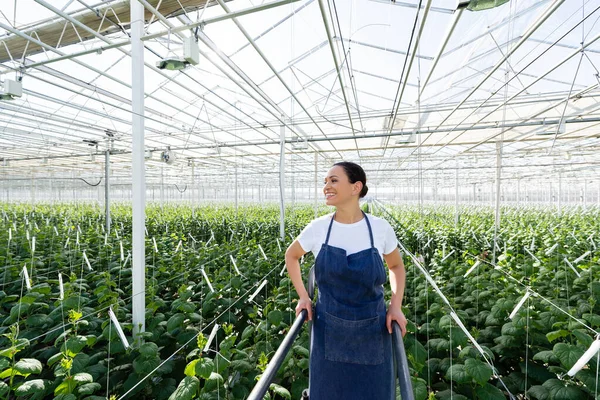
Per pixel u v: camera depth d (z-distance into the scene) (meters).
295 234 13.26
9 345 4.77
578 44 6.75
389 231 2.13
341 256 1.99
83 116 12.15
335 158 19.78
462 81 8.92
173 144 16.30
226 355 3.90
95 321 5.14
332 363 1.98
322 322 2.03
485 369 3.55
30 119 11.44
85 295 6.46
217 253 9.47
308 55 8.65
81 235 10.95
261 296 6.93
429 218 19.03
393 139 13.78
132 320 5.18
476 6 3.54
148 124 12.66
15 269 7.57
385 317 2.03
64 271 8.20
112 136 13.32
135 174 5.29
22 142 16.16
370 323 1.96
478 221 17.72
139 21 5.23
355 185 2.09
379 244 2.06
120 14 5.97
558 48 7.02
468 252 8.98
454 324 4.38
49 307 5.82
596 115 10.23
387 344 1.99
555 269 7.11
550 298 5.74
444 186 35.28
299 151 15.41
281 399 3.96
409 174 27.14
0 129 13.36
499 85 9.08
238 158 20.62
